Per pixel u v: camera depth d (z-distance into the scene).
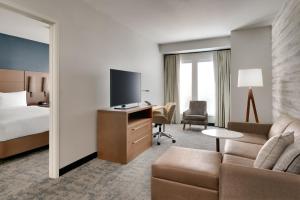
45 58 5.71
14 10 2.03
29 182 2.38
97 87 3.26
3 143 2.97
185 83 6.37
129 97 3.65
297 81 2.53
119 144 3.02
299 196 1.30
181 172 1.77
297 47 2.50
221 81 5.73
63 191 2.17
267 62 4.29
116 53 3.82
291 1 2.74
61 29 2.54
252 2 3.09
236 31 4.53
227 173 1.47
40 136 3.55
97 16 3.27
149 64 5.38
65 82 2.61
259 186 1.38
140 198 2.04
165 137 4.58
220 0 3.01
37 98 5.43
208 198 1.67
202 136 4.67
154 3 3.09
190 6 3.22
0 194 2.11
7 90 4.77
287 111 3.00
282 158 1.48
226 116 5.71
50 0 2.37
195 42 5.49
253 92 4.43
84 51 2.96
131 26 4.19
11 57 4.88
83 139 2.96
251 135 2.95
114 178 2.49
